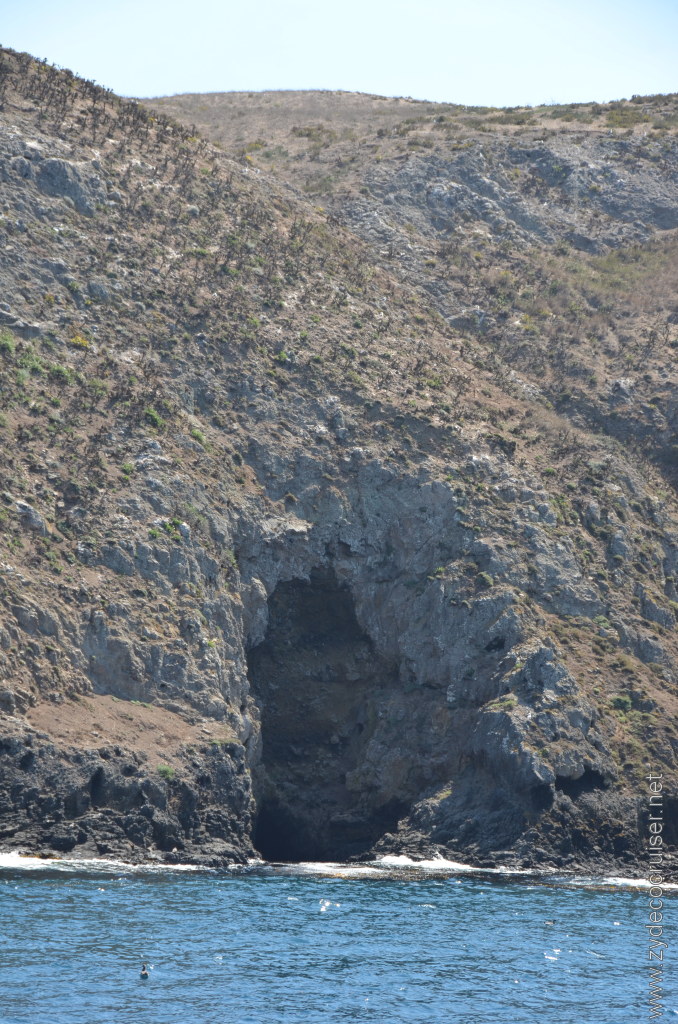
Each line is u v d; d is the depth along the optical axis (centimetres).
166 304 12888
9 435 10750
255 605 11144
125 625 9925
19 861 8144
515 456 13050
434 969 6538
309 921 7338
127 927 6825
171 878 8200
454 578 11456
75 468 10819
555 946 7162
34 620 9456
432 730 10788
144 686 9769
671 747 10669
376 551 11831
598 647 11438
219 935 6838
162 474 11131
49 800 8556
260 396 12475
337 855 10425
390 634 11538
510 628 11031
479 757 10294
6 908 6981
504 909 8100
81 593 9912
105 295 12625
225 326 12938
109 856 8550
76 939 6519
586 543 12431
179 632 10212
